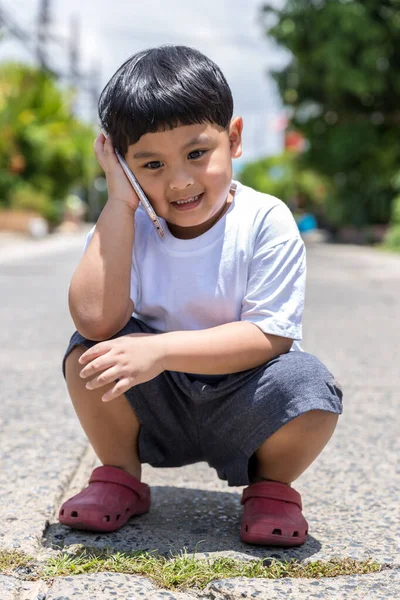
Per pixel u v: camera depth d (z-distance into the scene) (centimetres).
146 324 175
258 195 171
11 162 2186
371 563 152
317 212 3247
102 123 161
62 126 2327
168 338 153
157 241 169
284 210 169
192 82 149
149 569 145
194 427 169
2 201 2177
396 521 179
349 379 342
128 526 173
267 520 160
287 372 155
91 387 148
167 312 169
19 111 2167
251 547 161
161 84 149
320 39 1700
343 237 2325
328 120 1908
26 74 2245
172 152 151
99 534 167
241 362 156
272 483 166
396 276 967
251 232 165
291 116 1928
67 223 2731
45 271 1002
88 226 3506
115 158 162
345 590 139
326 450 238
